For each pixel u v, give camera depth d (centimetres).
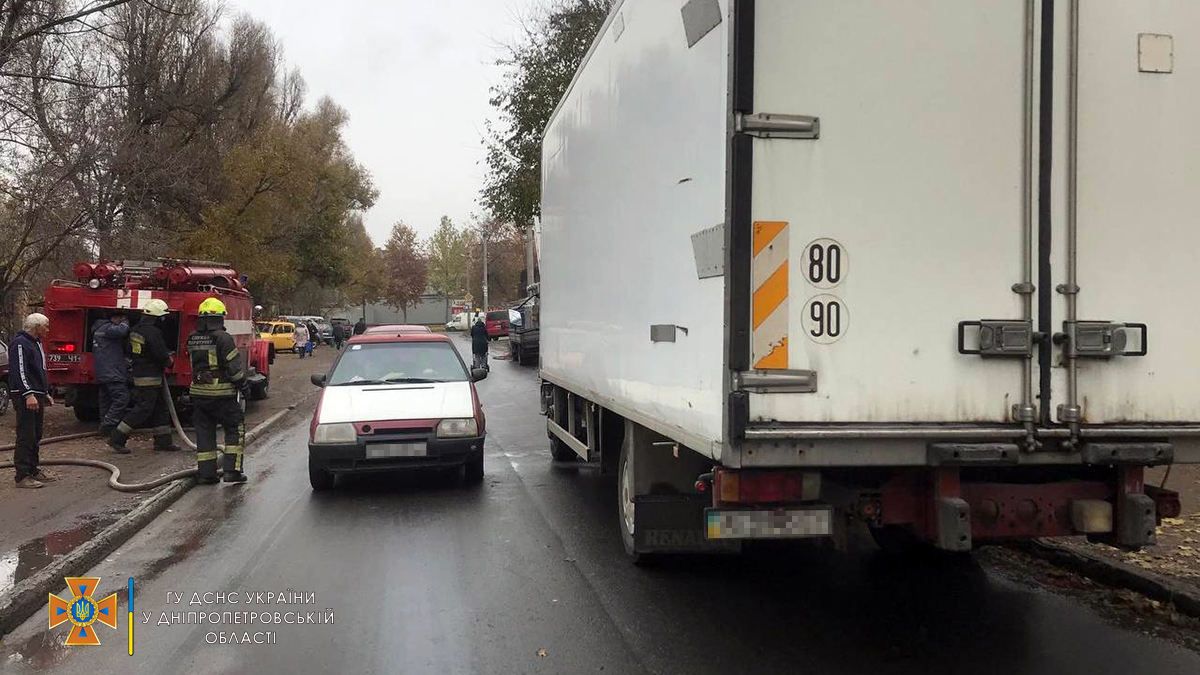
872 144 393
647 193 539
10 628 523
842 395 392
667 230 491
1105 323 402
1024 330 397
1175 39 409
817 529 419
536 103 2156
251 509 841
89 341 1383
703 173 425
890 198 394
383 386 982
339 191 4669
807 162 389
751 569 626
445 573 624
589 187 736
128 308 1362
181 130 2789
